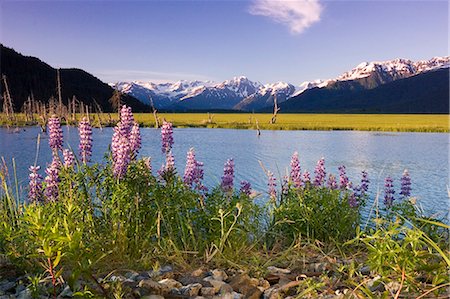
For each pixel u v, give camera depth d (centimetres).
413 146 5350
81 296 409
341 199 826
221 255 605
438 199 1741
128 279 500
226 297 447
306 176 913
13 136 6519
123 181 655
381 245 399
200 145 5156
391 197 914
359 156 4091
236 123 10938
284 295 459
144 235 639
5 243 534
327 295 439
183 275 534
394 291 437
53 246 403
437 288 390
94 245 551
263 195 1167
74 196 622
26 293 439
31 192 718
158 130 8506
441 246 626
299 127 9606
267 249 716
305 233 752
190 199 704
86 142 731
